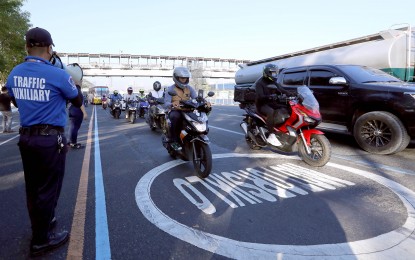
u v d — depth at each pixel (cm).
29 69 211
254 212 294
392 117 509
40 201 219
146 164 496
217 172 439
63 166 236
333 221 271
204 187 372
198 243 234
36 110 212
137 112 1494
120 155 577
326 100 635
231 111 1903
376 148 536
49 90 213
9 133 1052
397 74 736
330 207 303
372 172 423
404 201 314
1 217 292
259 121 533
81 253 223
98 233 253
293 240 237
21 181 416
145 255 219
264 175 420
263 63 1277
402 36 728
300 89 466
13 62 2686
